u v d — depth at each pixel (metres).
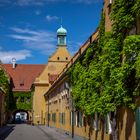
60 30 84.38
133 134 15.38
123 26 14.67
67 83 37.47
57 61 83.62
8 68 99.44
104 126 21.12
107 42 15.57
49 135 41.88
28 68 100.00
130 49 12.52
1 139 35.28
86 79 22.05
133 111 15.09
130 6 14.28
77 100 25.58
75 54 36.28
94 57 22.47
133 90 14.08
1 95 61.47
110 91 15.41
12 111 90.81
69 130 39.09
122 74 13.57
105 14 20.62
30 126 72.56
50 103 68.69
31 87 89.81
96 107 16.83
